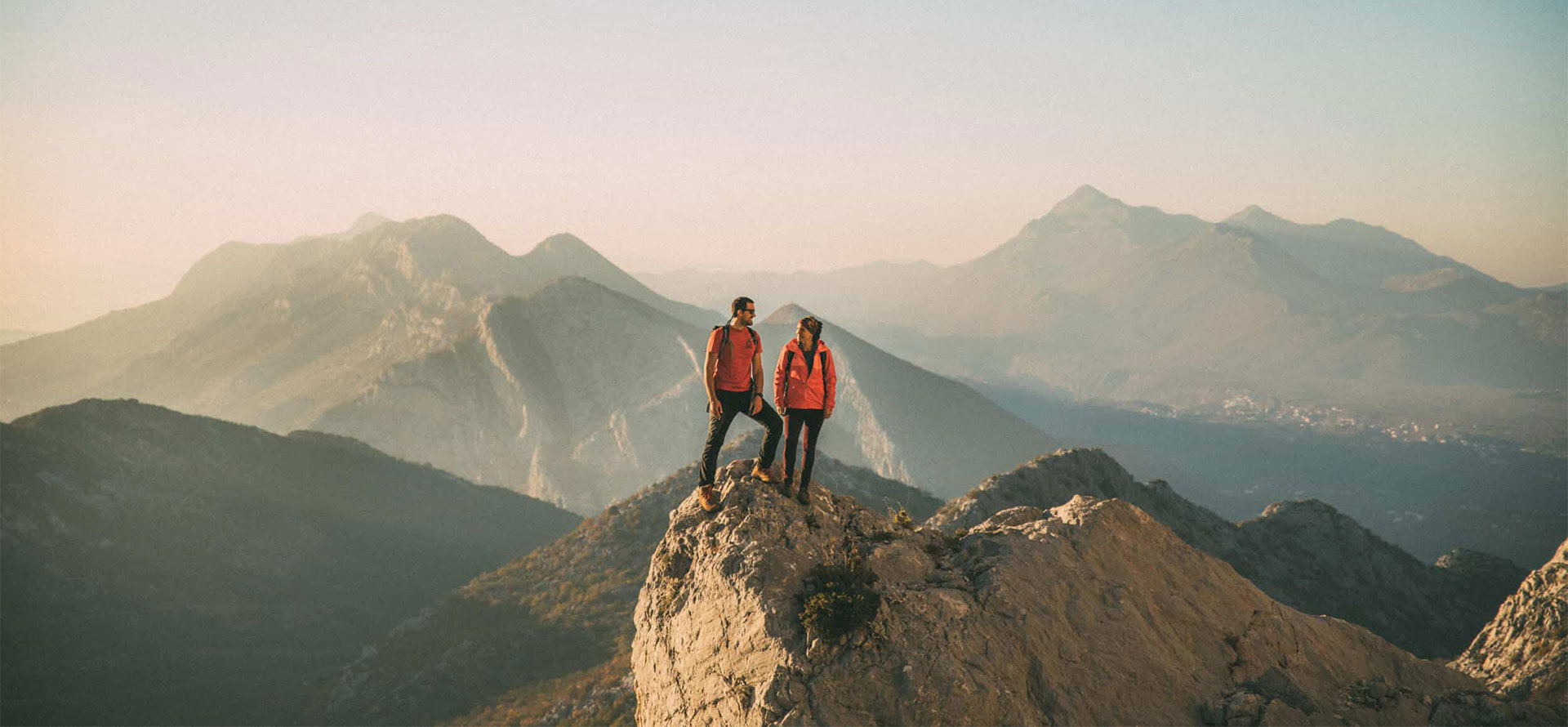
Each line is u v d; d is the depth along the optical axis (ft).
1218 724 31.01
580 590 270.67
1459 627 234.79
